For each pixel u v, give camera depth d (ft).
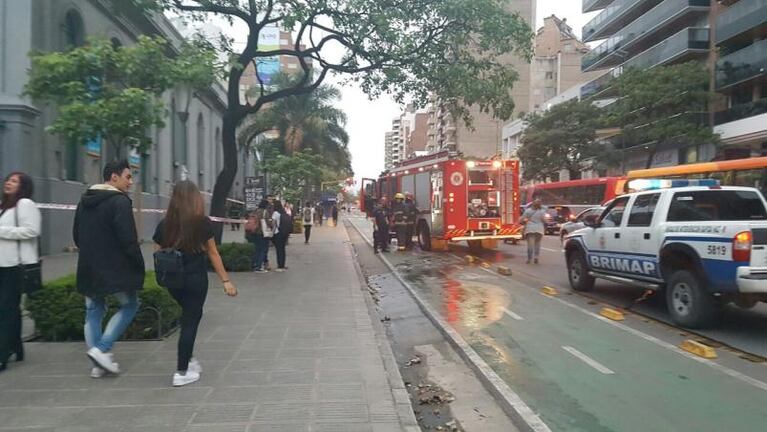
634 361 22.50
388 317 32.86
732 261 24.85
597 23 171.22
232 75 47.75
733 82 105.40
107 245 17.71
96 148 60.85
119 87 25.98
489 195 64.23
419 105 56.03
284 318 28.40
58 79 24.02
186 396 16.79
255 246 48.34
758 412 17.15
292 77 128.98
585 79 259.80
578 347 24.64
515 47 52.21
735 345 24.58
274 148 114.21
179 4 43.96
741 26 104.22
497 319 30.35
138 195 31.65
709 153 115.24
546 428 15.79
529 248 54.90
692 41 120.78
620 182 92.89
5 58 47.80
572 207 113.70
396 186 77.71
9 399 16.38
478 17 47.65
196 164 107.45
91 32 58.65
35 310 22.58
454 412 17.89
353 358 21.04
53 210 52.08
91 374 18.49
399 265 55.42
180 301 18.07
